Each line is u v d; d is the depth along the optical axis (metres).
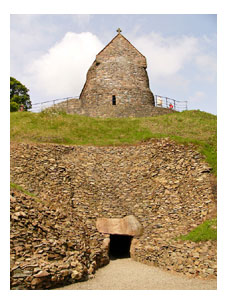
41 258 10.49
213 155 18.72
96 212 16.22
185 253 13.02
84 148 21.28
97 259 13.44
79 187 17.41
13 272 9.42
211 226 13.90
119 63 32.75
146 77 33.78
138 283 11.14
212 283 11.02
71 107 32.41
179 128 24.70
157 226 15.65
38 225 11.64
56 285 10.16
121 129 25.80
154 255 14.05
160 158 19.56
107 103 31.45
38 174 17.12
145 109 31.75
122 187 18.22
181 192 16.94
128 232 15.54
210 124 25.11
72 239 12.63
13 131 23.05
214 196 15.80
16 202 11.91
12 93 45.31
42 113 28.31
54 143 21.94
